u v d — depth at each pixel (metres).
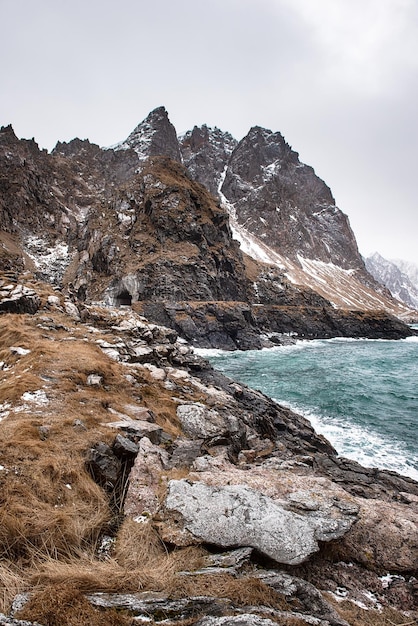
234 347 72.06
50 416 8.95
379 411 27.20
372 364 52.38
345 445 20.28
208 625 3.42
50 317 24.19
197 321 73.12
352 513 6.68
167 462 8.42
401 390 34.47
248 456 13.09
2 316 22.47
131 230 98.94
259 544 5.46
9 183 119.69
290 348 76.81
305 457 14.29
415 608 5.27
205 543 5.51
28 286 30.86
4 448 6.98
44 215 123.88
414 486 13.49
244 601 4.09
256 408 21.14
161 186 106.38
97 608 3.68
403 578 5.78
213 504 6.20
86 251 100.69
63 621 3.37
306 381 38.66
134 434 9.19
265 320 101.25
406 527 6.59
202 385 20.19
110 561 5.10
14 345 16.11
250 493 6.54
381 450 19.55
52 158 170.50
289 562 5.25
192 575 4.62
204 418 13.25
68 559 5.12
